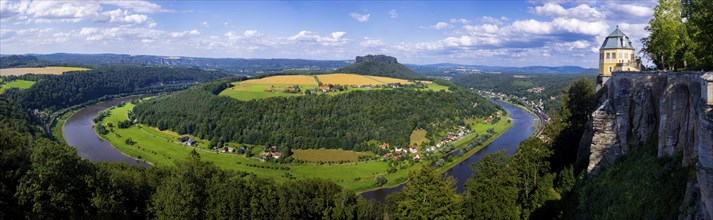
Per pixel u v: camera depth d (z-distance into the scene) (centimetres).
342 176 14412
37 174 5703
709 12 5566
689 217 3531
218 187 6644
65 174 5947
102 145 18675
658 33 6419
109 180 6397
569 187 6544
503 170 7500
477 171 8138
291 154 17100
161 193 6456
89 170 6391
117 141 19188
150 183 7356
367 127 19075
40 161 5791
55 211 5734
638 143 5406
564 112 9188
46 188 5769
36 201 5578
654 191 4331
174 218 6162
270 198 6969
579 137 8688
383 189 13050
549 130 9281
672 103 4503
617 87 5778
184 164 6775
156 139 19962
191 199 6316
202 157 16838
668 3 6281
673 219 3844
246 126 19788
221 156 17062
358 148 17475
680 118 4409
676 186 4078
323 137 18225
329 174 14662
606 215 4828
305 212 7225
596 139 5941
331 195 7700
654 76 5294
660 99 4759
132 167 9131
